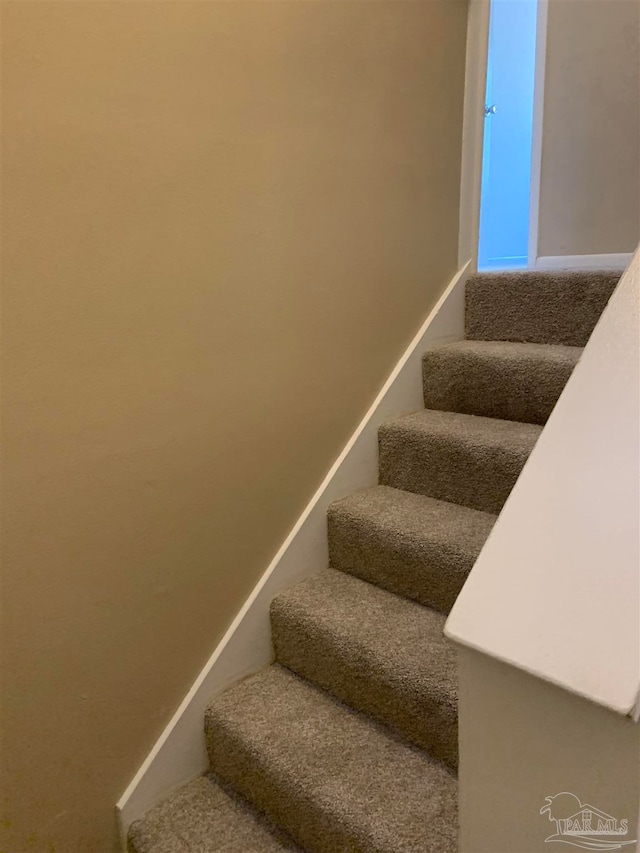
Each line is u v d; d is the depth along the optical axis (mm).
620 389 729
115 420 1193
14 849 1179
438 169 1836
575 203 2971
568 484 670
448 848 1061
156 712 1366
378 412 1761
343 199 1565
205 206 1271
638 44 2648
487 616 604
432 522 1534
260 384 1448
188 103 1212
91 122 1079
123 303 1171
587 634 548
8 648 1113
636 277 839
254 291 1396
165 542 1319
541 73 2953
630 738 519
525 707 586
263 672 1556
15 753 1151
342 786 1200
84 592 1201
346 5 1492
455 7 1792
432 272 1883
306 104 1437
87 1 1050
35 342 1064
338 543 1660
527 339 1893
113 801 1317
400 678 1281
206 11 1219
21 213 1017
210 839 1287
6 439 1056
